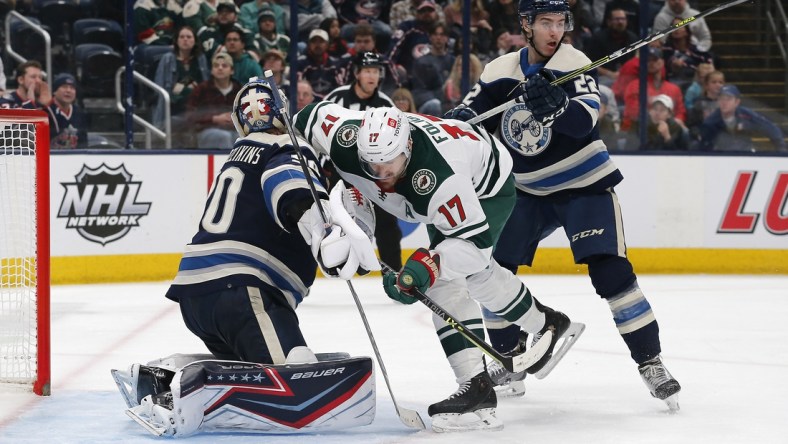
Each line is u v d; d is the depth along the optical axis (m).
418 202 8.39
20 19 22.62
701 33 24.70
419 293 8.36
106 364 12.69
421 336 14.93
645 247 23.22
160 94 22.91
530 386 11.51
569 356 13.39
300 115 9.16
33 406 10.08
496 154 9.15
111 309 17.53
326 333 15.16
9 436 8.85
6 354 11.23
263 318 8.74
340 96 19.09
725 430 9.41
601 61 9.76
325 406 8.71
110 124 23.02
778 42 25.11
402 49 24.00
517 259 10.82
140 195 21.25
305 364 8.63
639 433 9.25
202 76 23.03
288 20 23.33
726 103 24.72
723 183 23.33
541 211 10.84
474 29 24.22
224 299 8.77
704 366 12.83
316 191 8.26
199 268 8.89
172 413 8.54
